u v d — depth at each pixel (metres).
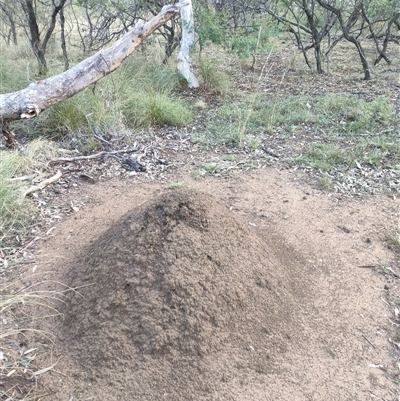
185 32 7.59
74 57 8.87
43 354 2.51
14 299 2.72
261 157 5.12
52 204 4.12
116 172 4.75
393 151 5.12
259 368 2.44
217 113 6.58
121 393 2.29
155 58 8.66
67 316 2.72
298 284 3.06
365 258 3.41
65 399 2.27
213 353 2.45
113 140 5.41
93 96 5.89
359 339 2.68
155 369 2.37
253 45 7.29
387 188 4.44
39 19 9.91
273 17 9.21
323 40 11.08
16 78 6.83
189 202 2.88
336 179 4.61
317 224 3.83
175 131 5.89
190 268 2.62
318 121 6.06
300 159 4.95
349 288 3.08
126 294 2.59
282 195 4.29
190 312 2.50
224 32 7.66
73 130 5.59
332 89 7.66
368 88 7.64
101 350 2.45
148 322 2.48
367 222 3.89
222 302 2.58
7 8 11.12
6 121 4.73
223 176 4.68
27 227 3.76
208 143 5.48
